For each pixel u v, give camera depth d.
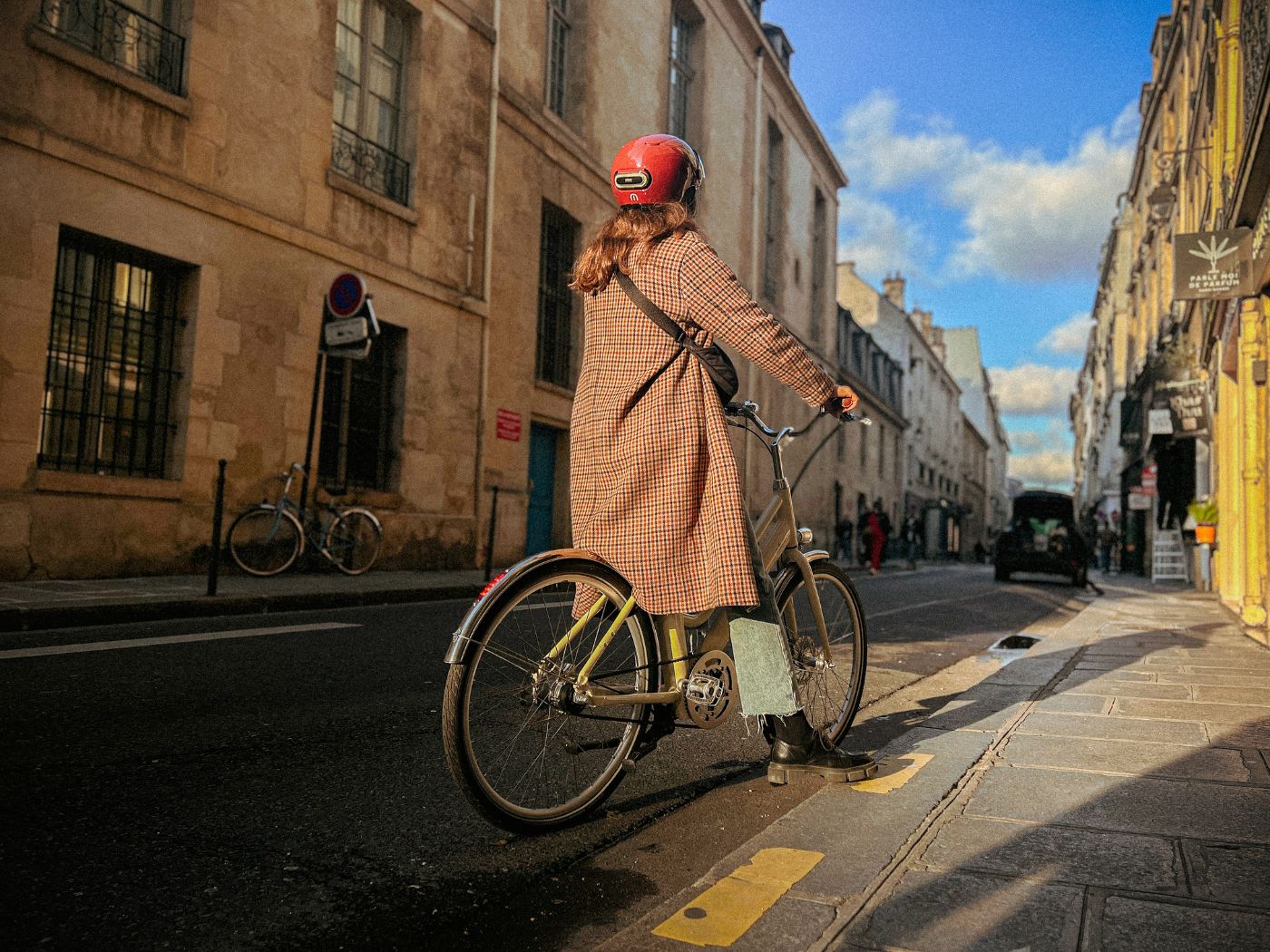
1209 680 4.59
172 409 8.54
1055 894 1.86
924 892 1.87
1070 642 6.50
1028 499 20.19
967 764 2.89
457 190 12.10
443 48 11.86
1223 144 9.94
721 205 20.81
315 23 9.86
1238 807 2.44
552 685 2.25
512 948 1.72
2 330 6.98
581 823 2.42
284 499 8.99
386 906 1.89
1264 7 6.71
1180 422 13.43
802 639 2.85
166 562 8.24
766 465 20.69
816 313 29.30
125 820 2.34
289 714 3.55
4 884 1.92
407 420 11.22
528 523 14.30
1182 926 1.71
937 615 8.96
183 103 8.34
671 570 2.27
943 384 56.94
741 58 22.03
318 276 9.89
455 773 2.12
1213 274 7.92
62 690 3.75
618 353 2.32
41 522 7.24
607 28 16.14
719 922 1.74
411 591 8.35
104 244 7.93
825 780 2.82
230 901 1.89
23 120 7.09
